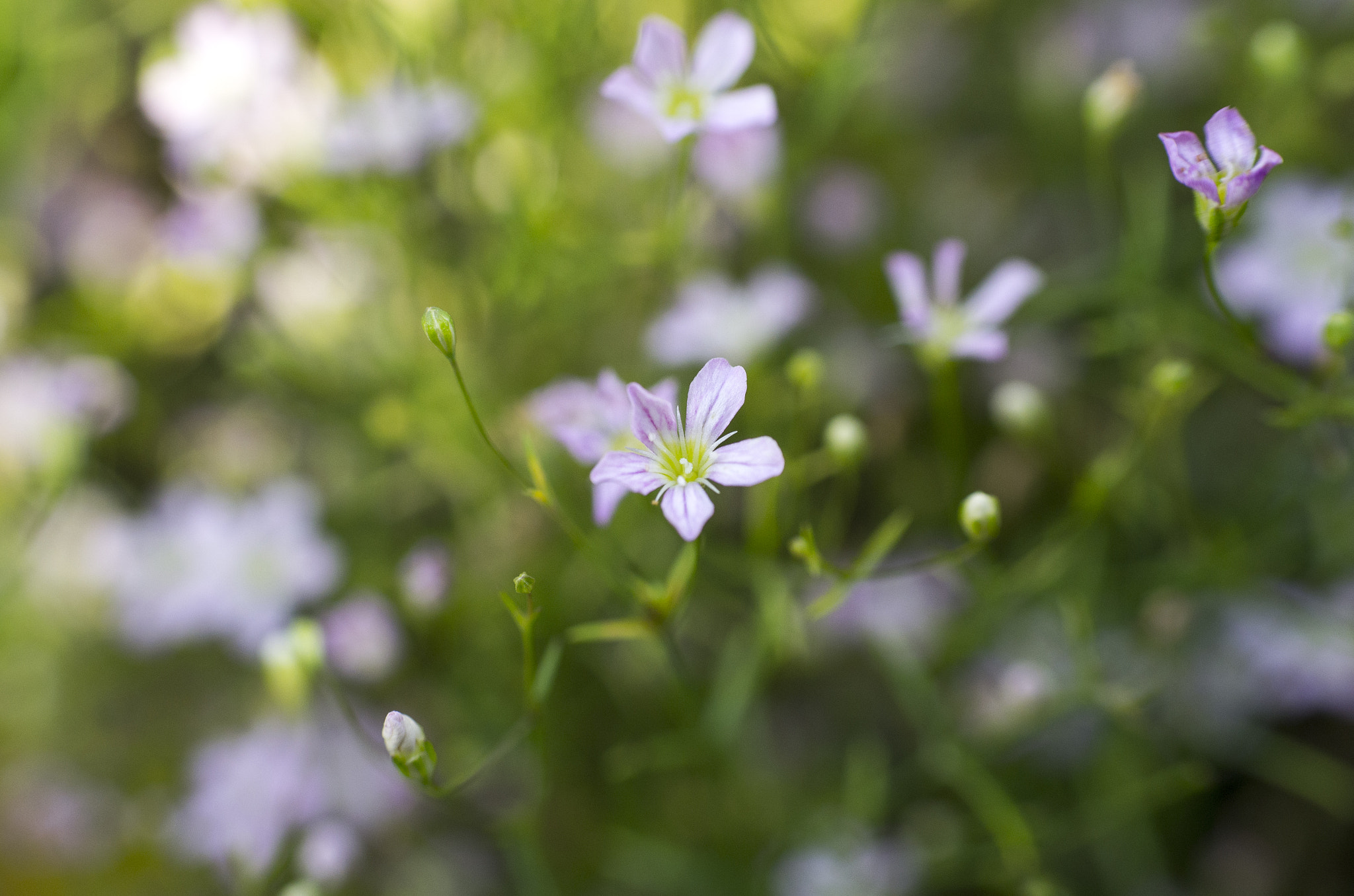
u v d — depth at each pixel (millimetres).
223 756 151
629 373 161
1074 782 156
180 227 159
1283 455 154
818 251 170
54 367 168
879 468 164
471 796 153
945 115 181
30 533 153
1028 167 178
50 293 178
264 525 156
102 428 163
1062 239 175
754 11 147
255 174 155
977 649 155
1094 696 143
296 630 135
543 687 124
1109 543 159
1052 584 151
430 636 155
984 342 134
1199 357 163
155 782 160
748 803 151
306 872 141
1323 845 157
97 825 158
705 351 150
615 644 155
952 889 154
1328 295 152
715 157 154
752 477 114
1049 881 143
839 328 168
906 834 152
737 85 160
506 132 157
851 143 176
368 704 154
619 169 163
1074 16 179
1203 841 158
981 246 175
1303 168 163
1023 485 159
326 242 161
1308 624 153
